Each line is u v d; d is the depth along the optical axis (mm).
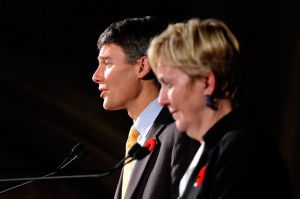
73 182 11750
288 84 10859
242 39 10977
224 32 3689
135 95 5094
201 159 3781
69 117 11914
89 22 11633
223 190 3475
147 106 5078
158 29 5082
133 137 5188
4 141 12352
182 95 3650
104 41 5141
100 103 11891
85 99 11859
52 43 11789
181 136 4617
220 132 3658
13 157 12430
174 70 3656
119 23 5133
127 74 5066
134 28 5070
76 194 11797
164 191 4691
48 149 12258
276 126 10969
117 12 11430
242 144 3531
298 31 10742
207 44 3609
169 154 4754
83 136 11977
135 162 4934
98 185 11898
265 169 3492
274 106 10938
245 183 3445
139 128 5098
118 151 11914
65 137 12047
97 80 5160
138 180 4820
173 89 3670
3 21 11766
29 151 12430
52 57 11812
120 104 5141
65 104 11859
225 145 3576
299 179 10828
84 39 11711
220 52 3613
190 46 3604
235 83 3664
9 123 12062
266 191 3475
